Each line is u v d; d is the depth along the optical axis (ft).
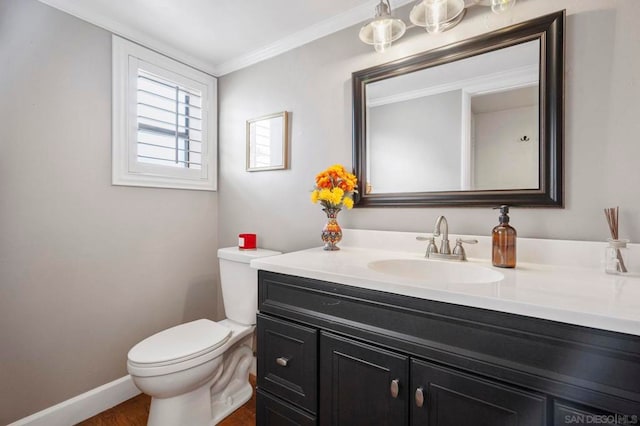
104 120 5.37
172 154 6.45
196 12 5.13
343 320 3.18
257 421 3.95
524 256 3.71
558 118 3.54
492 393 2.33
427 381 2.63
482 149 4.08
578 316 2.03
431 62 4.43
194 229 6.87
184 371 4.19
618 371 1.93
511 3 3.54
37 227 4.64
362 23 5.10
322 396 3.34
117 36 5.51
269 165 6.30
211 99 7.13
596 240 3.41
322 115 5.57
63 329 4.91
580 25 3.46
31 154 4.57
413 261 4.08
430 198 4.44
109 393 5.37
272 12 5.12
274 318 3.80
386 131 4.85
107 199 5.44
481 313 2.40
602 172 3.37
